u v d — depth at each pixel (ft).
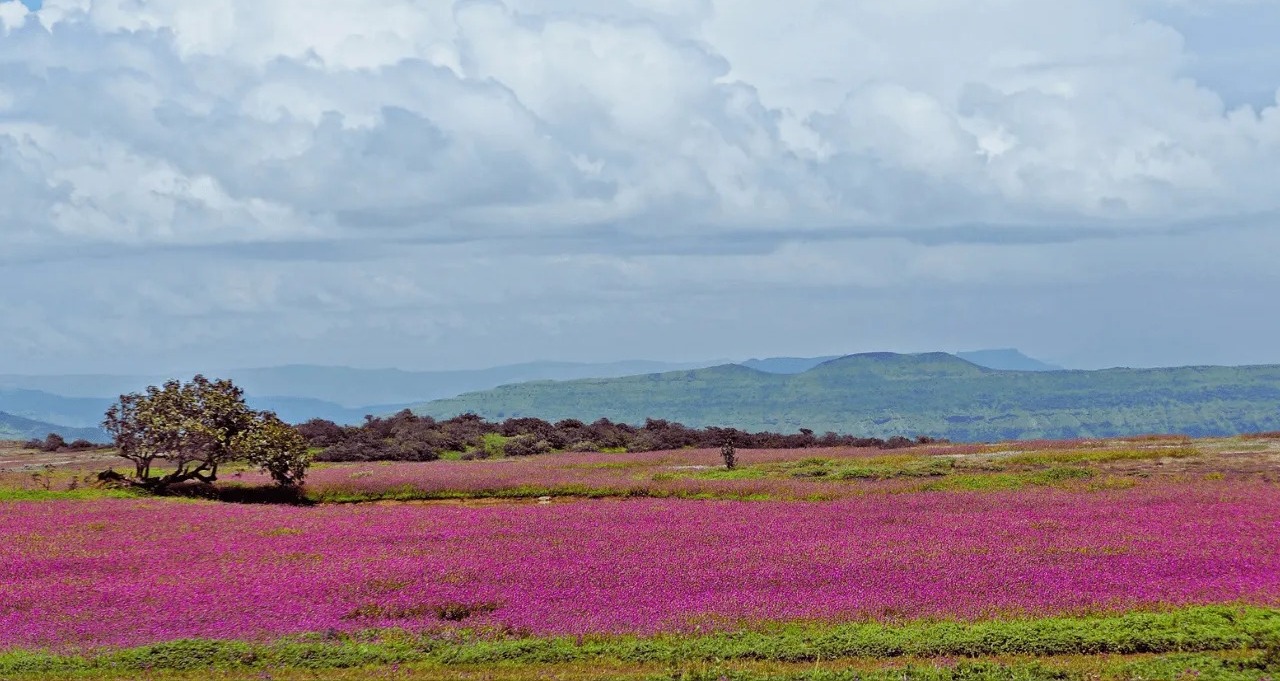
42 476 291.58
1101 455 302.25
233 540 190.49
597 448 437.99
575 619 130.31
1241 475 255.91
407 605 138.92
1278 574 144.97
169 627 129.39
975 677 104.88
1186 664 106.63
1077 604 131.54
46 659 115.34
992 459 309.22
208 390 286.05
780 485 269.23
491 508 240.53
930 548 171.22
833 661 113.29
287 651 118.42
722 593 143.13
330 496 274.98
